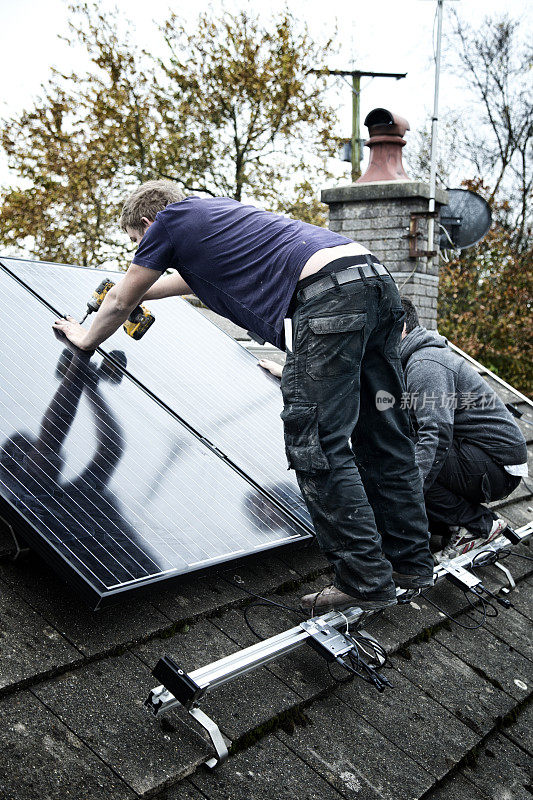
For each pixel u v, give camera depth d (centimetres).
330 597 233
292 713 206
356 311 219
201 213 237
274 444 301
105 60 1995
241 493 255
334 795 185
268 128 2011
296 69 1977
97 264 2047
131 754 167
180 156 2019
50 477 210
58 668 180
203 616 227
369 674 214
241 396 323
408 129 792
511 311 1664
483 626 306
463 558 321
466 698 253
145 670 195
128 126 2003
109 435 244
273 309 229
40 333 281
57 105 2023
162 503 226
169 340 340
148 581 191
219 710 193
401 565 253
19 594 200
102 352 294
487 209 827
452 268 1641
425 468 305
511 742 245
